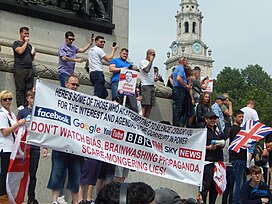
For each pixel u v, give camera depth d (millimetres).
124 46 16906
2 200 10500
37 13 14906
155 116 16406
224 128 16188
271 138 14922
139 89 15711
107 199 4316
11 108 12977
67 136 10547
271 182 14758
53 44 15164
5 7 14305
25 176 10305
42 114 10297
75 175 10742
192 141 12086
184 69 16312
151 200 4355
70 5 15633
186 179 12023
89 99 10789
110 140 11117
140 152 11523
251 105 17203
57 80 14211
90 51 14328
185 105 16328
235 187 13617
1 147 10297
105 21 16359
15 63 13023
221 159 13172
